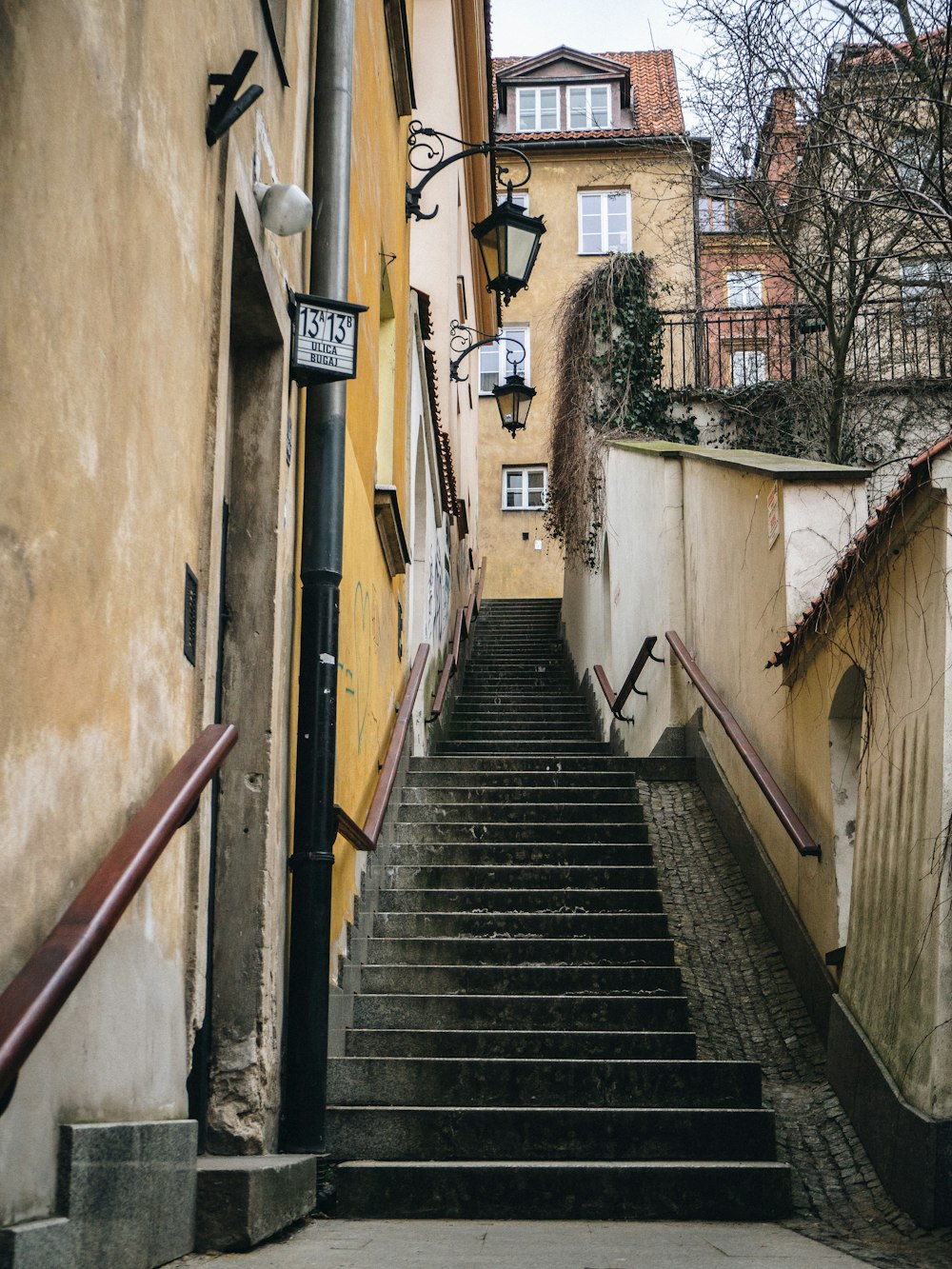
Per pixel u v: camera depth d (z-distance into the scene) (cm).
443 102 1722
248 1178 404
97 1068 309
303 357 576
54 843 279
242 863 521
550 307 2048
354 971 738
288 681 579
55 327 274
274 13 581
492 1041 665
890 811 603
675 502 1212
